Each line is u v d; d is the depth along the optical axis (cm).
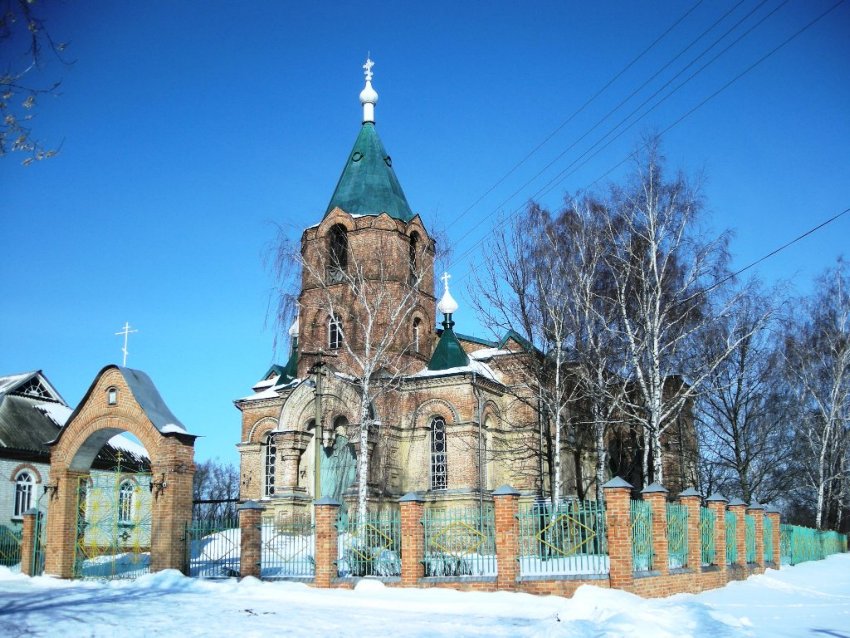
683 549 2527
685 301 3344
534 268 3588
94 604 1908
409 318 4294
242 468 4394
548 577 2134
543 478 4050
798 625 1742
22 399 4869
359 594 2167
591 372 3597
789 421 5112
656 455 3148
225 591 2253
